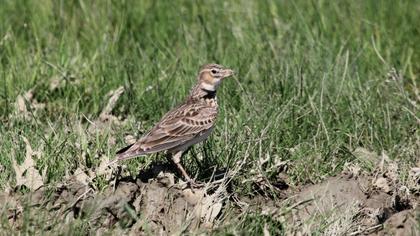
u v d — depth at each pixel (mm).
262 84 15164
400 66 16484
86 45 17281
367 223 11320
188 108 12164
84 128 13578
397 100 14844
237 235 10445
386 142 13789
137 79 15750
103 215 10969
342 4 18562
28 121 13906
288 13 18234
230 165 12422
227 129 13125
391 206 11781
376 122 14023
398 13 18125
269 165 12680
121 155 11508
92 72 15836
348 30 17656
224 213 11320
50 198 11117
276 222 10984
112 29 17969
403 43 17203
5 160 12375
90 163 12219
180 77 15602
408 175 12477
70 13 18531
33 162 11805
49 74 15867
